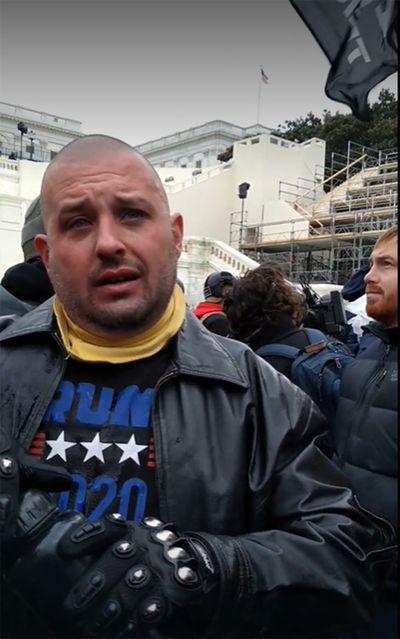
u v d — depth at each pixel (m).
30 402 1.36
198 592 1.02
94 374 1.37
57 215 1.31
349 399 2.05
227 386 1.37
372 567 1.23
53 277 1.35
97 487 1.26
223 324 3.80
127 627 0.98
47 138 62.53
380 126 28.20
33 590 1.01
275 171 28.64
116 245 1.25
